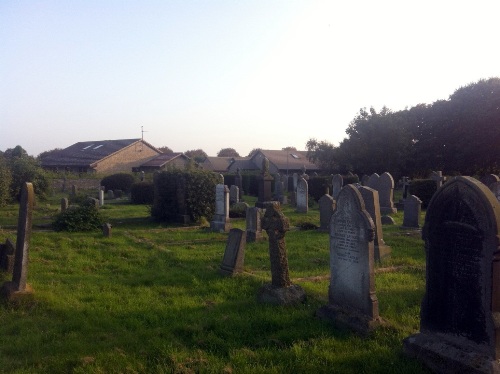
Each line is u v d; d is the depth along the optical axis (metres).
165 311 8.53
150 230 20.75
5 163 33.00
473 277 5.82
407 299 8.95
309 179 36.50
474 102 49.12
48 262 13.12
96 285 10.52
